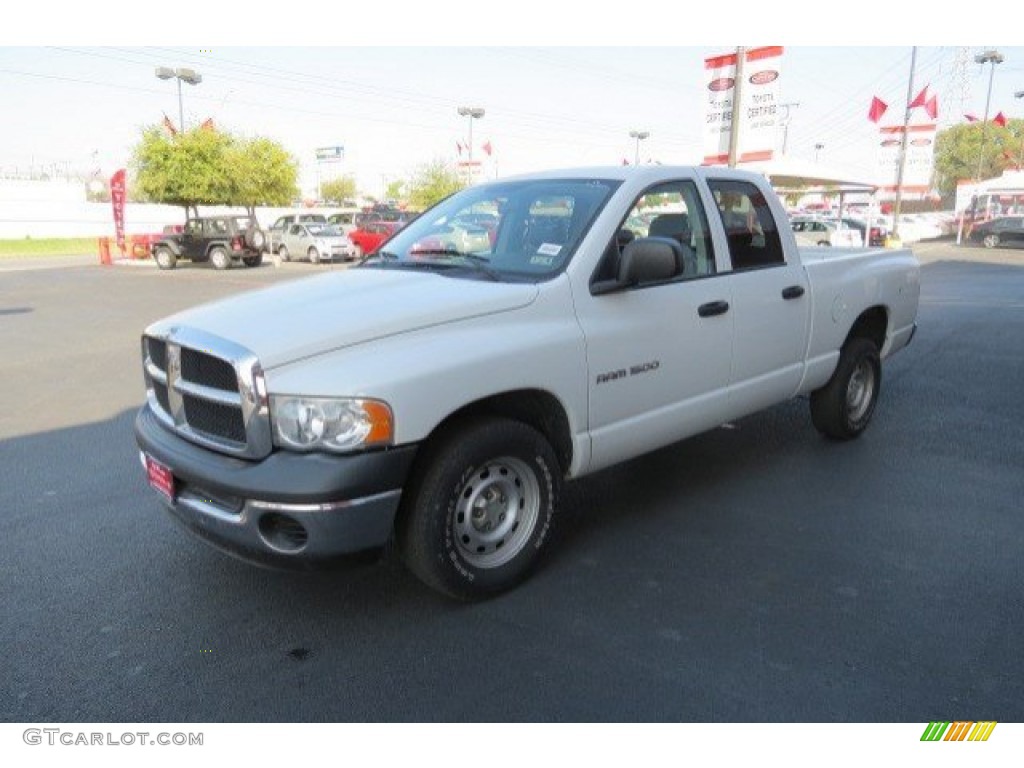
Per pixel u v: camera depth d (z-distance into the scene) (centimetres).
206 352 315
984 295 1606
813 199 6031
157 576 395
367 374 301
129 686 305
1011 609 351
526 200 427
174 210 5772
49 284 2103
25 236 5162
